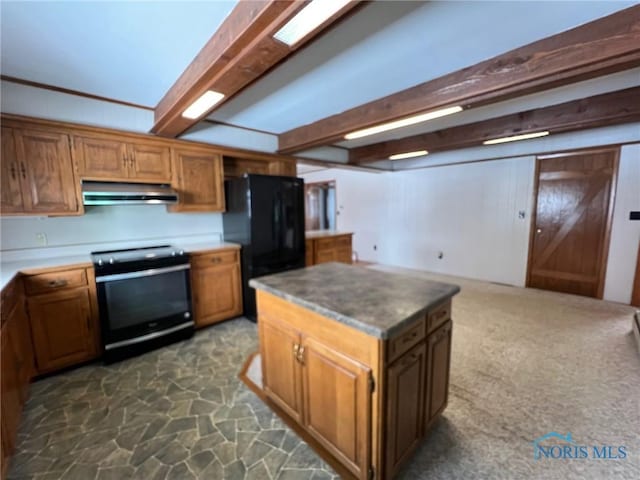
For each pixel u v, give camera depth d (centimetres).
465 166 502
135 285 257
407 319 126
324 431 154
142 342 262
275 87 233
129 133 264
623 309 350
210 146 321
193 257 301
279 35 133
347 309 137
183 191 305
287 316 170
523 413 185
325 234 475
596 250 387
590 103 260
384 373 123
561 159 402
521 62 181
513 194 452
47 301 221
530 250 443
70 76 212
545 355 252
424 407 155
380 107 258
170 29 157
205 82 183
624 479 141
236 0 135
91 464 152
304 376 162
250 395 206
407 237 599
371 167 547
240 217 335
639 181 348
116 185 257
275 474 146
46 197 229
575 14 150
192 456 156
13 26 153
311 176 797
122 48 175
